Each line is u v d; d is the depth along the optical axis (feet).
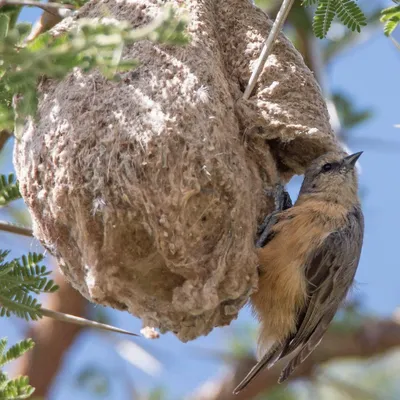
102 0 36.63
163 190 31.04
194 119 32.14
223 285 32.91
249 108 34.94
